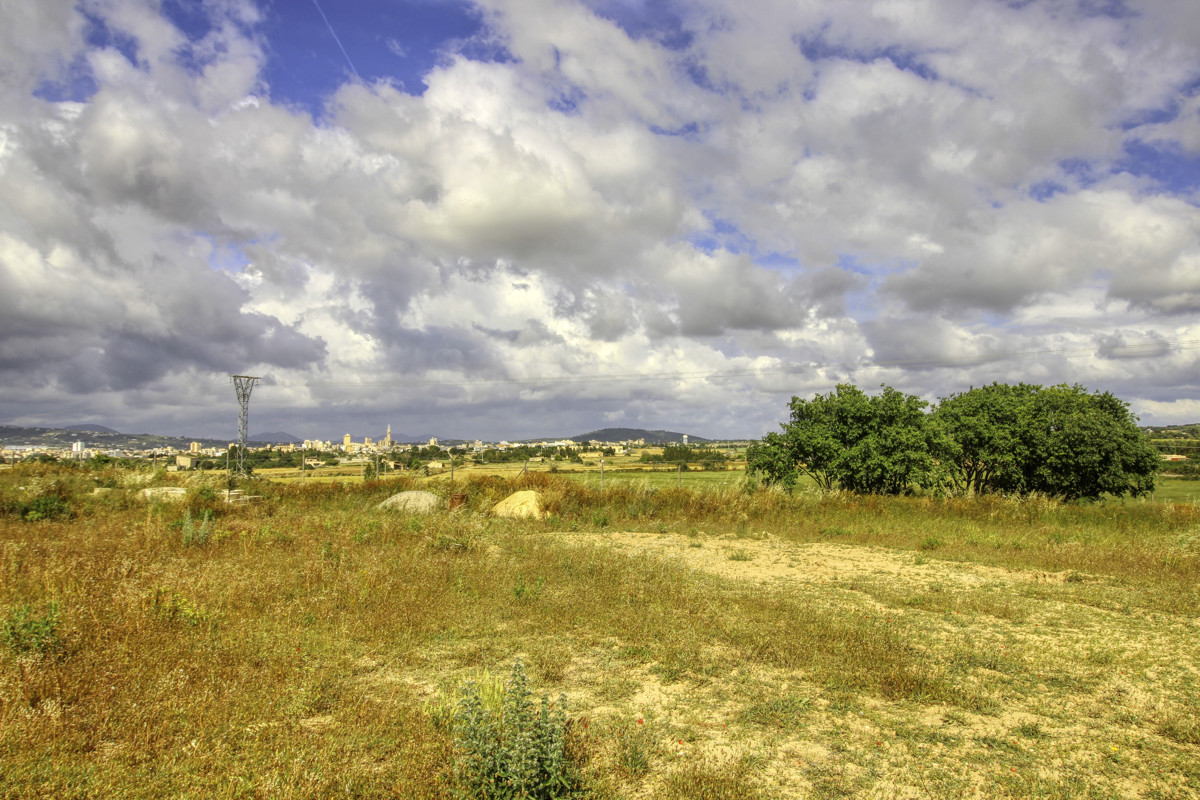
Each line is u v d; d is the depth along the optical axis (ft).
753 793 15.35
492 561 42.16
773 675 23.75
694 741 18.39
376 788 14.85
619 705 20.76
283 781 14.83
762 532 63.67
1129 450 85.61
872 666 24.31
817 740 18.65
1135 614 33.32
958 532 63.00
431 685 21.99
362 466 148.25
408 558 40.73
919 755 17.81
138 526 50.21
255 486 91.61
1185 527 65.87
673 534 63.36
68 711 18.17
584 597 33.32
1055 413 90.27
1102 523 68.69
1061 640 28.58
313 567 36.78
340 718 18.66
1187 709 21.21
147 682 20.45
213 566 36.01
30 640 22.44
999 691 22.58
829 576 42.80
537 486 85.76
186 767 15.39
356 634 26.81
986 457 91.56
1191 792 16.10
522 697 16.07
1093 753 18.16
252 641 24.68
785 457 90.53
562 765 15.08
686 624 29.12
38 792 14.29
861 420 89.35
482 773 14.61
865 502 77.61
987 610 33.37
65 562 35.37
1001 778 16.60
